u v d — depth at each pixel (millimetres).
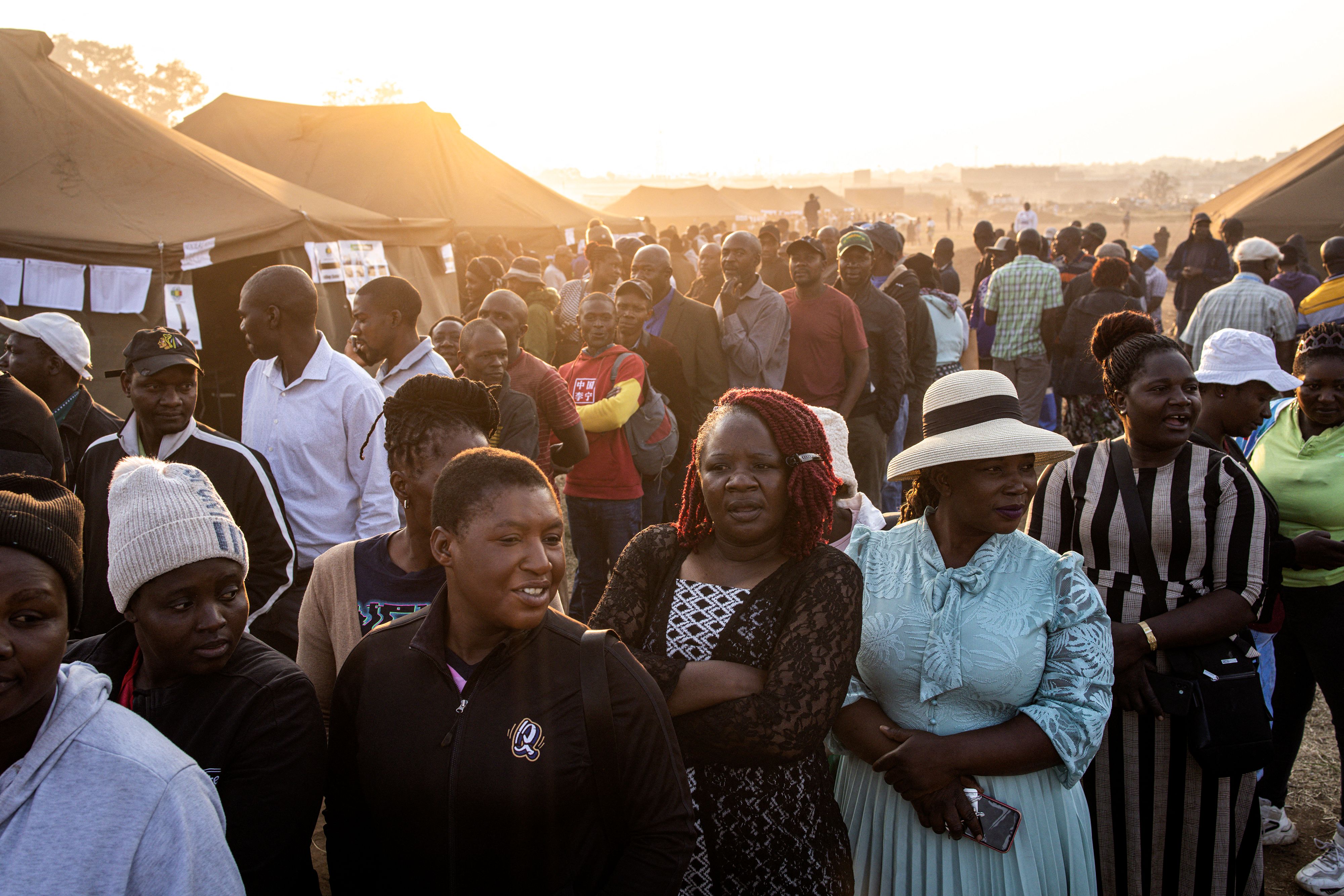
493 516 1657
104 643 1922
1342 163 13547
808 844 1996
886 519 3334
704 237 20391
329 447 3525
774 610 2023
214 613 1767
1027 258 8664
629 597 2172
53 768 1365
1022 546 2254
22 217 7508
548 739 1676
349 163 15758
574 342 7723
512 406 4113
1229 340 3377
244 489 2959
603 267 7672
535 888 1674
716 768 1983
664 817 1720
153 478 1802
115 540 1763
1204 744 2436
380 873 1798
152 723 1788
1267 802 3586
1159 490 2584
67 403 4152
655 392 5027
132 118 8914
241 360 9109
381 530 3547
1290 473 3195
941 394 2322
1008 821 2094
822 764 2105
